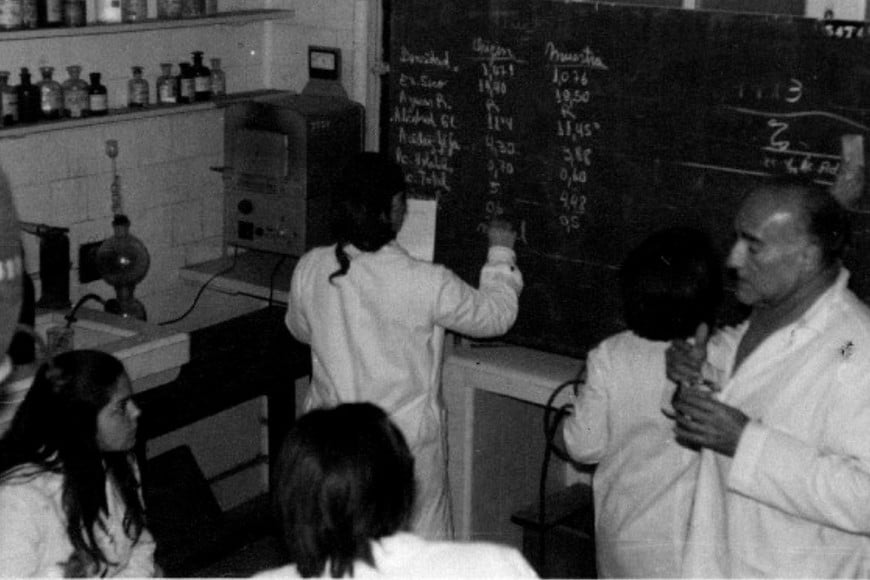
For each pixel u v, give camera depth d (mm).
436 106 3871
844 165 3113
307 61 4738
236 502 4793
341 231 3105
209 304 4746
